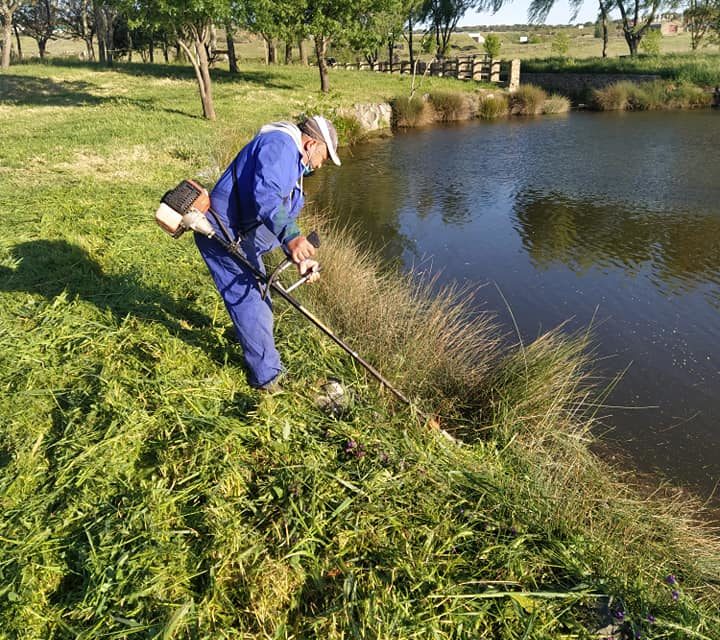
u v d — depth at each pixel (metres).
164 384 3.43
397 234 8.91
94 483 2.76
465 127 19.34
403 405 3.83
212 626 2.26
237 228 3.19
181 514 2.65
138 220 6.46
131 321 4.14
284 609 2.39
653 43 32.56
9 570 2.33
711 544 3.40
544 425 3.97
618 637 2.43
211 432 3.07
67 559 2.43
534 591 2.53
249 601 2.36
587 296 6.79
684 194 10.89
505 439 3.79
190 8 12.56
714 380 5.17
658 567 2.91
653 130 18.17
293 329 4.34
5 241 5.46
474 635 2.32
